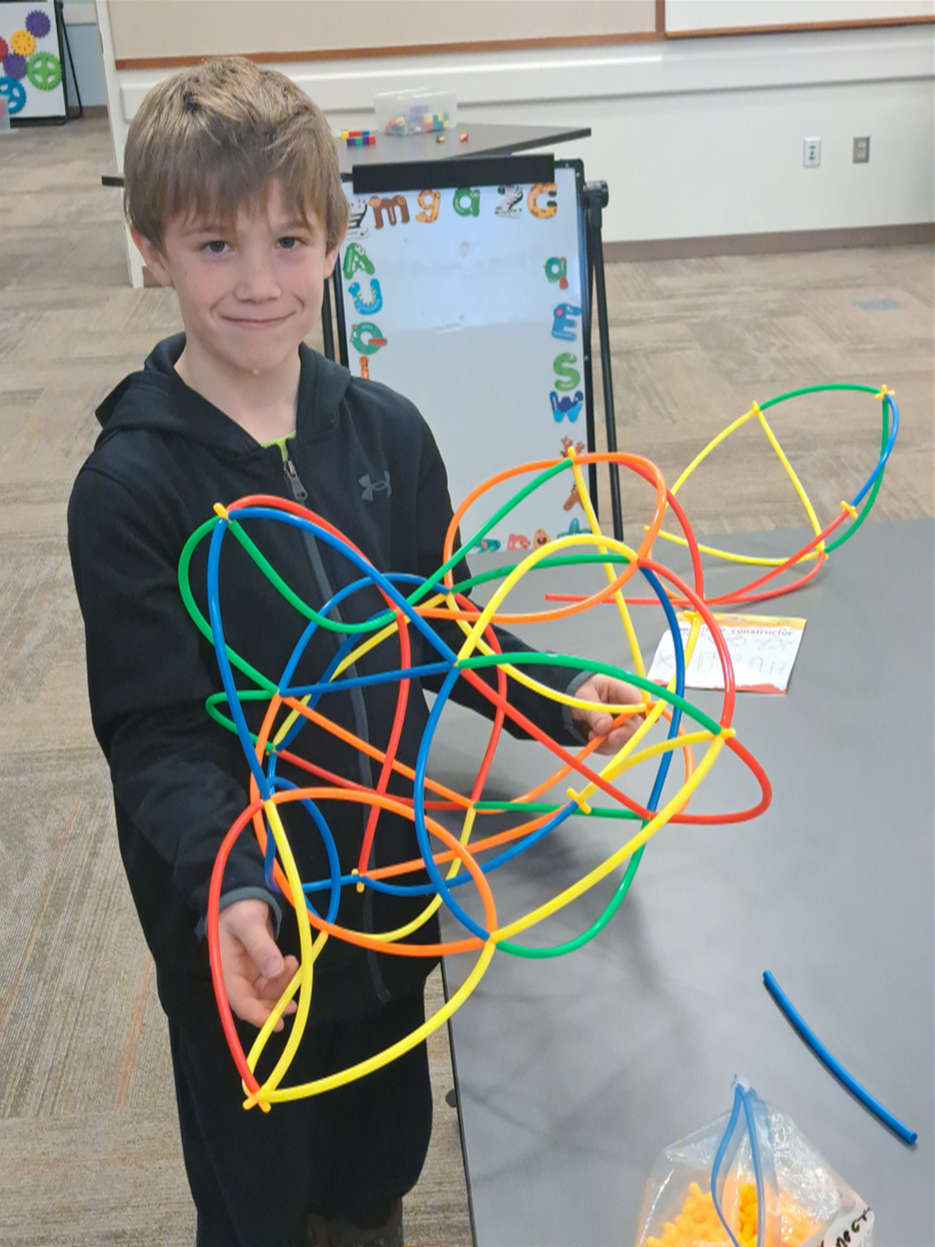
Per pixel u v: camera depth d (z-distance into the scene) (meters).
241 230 0.74
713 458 3.15
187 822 0.72
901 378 3.60
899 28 4.76
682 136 4.91
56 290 4.80
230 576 0.83
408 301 2.31
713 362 3.82
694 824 0.76
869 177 5.00
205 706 0.80
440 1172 1.41
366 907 0.92
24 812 2.06
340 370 0.89
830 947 0.72
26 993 1.71
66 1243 1.38
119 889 1.89
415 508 0.95
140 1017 1.67
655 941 0.73
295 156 0.73
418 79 4.70
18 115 8.76
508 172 2.26
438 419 2.38
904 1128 0.60
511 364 2.37
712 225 5.06
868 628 1.05
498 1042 0.66
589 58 4.74
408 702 0.94
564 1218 0.57
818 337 4.00
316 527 0.62
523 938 0.74
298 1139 0.98
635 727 0.82
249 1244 0.99
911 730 0.92
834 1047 0.65
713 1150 0.56
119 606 0.78
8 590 2.72
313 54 4.61
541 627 1.08
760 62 4.79
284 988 0.67
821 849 0.80
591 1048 0.66
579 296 2.33
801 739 0.91
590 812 0.76
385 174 2.24
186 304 0.78
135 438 0.81
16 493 3.14
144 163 0.74
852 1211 0.53
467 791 0.88
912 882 0.77
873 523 1.24
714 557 1.20
